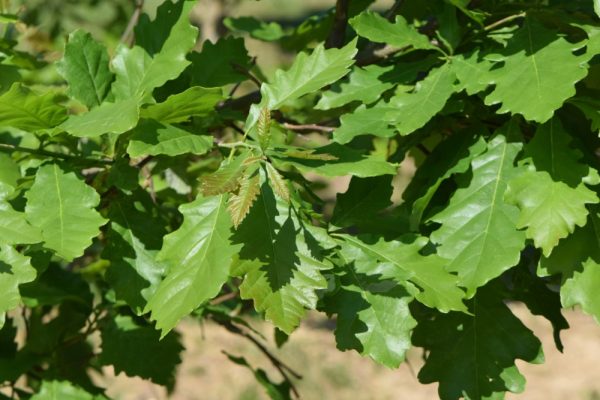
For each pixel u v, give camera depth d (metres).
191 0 1.86
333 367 6.41
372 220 1.82
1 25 2.27
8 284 1.68
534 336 1.79
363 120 1.81
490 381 1.79
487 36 1.83
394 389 6.16
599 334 7.12
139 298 1.81
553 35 1.75
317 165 1.72
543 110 1.68
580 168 1.73
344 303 1.71
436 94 1.78
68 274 2.17
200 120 1.88
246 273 1.67
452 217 1.77
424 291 1.71
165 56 1.85
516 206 1.73
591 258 1.74
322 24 2.18
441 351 1.80
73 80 1.86
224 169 1.68
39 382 2.19
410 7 2.03
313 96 2.30
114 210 1.84
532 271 1.94
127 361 2.07
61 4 2.36
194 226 1.70
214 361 6.39
